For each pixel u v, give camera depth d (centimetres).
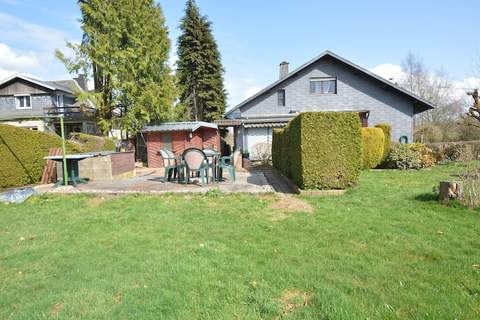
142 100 1948
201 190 770
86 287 290
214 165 938
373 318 229
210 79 2948
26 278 318
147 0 2080
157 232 460
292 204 620
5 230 497
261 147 1752
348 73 1795
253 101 1891
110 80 1903
